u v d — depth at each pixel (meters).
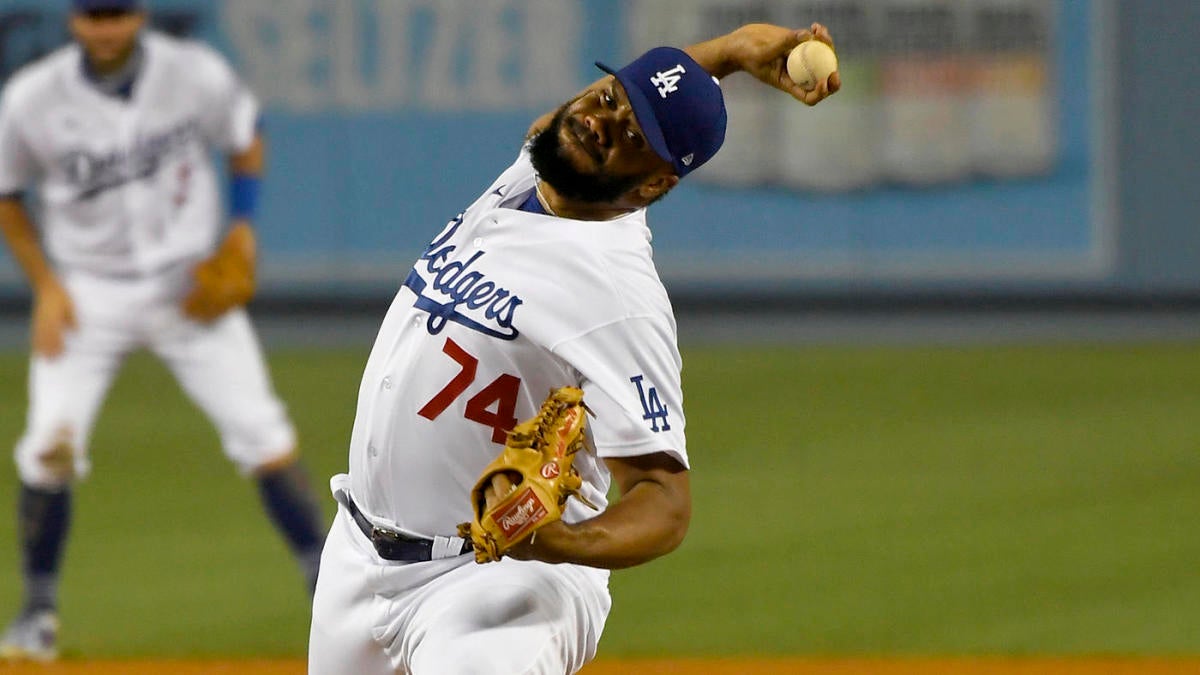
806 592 27.50
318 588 13.18
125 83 24.75
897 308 56.31
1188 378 47.97
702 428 41.34
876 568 29.00
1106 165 55.69
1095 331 55.25
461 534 10.90
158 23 53.72
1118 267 56.00
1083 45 55.31
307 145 54.59
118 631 25.03
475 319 11.77
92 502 33.84
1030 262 56.00
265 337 53.38
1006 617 26.00
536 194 12.26
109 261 24.67
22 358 49.94
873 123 55.44
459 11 54.50
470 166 54.97
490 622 11.81
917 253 55.94
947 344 53.56
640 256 11.82
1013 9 55.22
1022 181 55.75
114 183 24.61
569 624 12.23
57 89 24.48
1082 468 36.97
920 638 24.78
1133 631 25.11
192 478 36.03
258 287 54.97
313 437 39.44
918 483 35.66
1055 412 43.25
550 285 11.59
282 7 54.16
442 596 12.19
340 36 54.44
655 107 11.32
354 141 54.66
